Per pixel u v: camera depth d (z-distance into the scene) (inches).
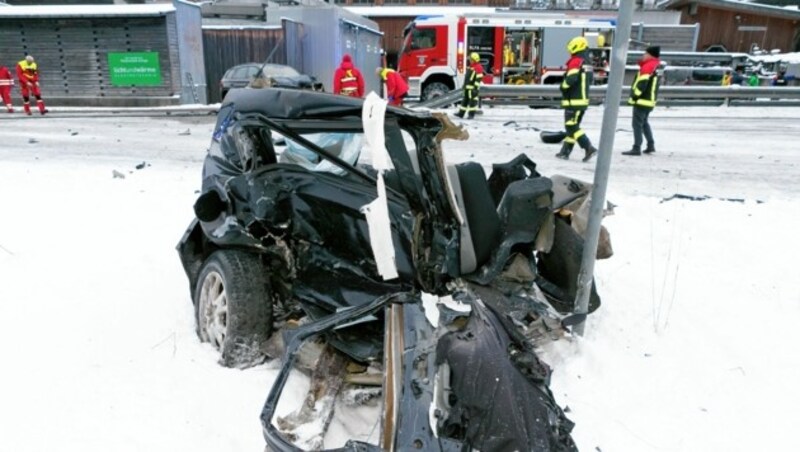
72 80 745.0
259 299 121.3
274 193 123.4
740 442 105.2
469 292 107.3
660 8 1396.4
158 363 122.9
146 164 333.4
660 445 103.7
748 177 323.0
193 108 695.7
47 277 165.6
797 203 256.7
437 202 117.3
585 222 147.6
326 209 122.7
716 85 774.5
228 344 120.3
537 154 382.6
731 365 130.4
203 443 99.5
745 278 177.9
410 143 118.6
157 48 719.7
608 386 121.4
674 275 180.4
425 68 745.6
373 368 111.0
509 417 76.1
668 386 122.0
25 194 253.8
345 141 143.9
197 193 262.2
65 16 714.8
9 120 585.6
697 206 251.3
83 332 134.9
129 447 97.5
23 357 123.3
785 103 689.0
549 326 127.6
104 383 114.8
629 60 747.4
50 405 107.6
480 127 509.7
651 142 399.9
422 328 92.6
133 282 164.1
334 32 773.3
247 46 797.9
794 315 154.3
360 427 104.1
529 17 756.0
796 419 111.8
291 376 117.1
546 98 652.7
